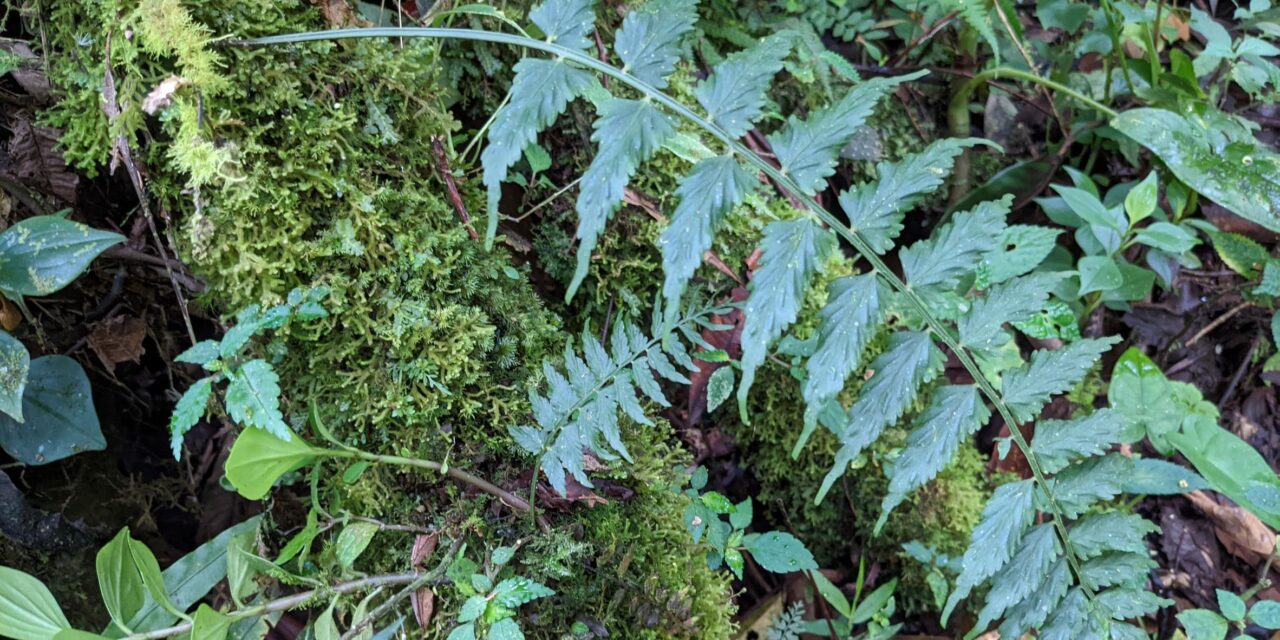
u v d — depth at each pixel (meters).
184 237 0.56
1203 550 0.81
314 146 0.55
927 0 0.85
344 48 0.56
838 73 0.86
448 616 0.54
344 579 0.55
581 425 0.54
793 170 0.49
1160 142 0.78
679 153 0.59
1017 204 0.88
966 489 0.77
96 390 0.68
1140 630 0.51
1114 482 0.51
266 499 0.64
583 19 0.50
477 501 0.57
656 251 0.69
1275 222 0.74
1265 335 0.88
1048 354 0.52
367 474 0.58
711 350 0.65
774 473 0.78
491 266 0.60
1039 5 0.89
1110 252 0.76
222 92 0.52
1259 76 0.85
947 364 0.76
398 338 0.56
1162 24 0.90
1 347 0.53
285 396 0.59
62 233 0.53
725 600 0.63
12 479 0.64
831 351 0.50
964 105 0.90
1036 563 0.53
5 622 0.47
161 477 0.71
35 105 0.60
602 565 0.57
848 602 0.77
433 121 0.59
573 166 0.69
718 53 0.81
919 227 0.88
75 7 0.54
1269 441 0.88
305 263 0.55
